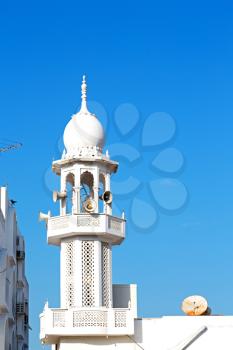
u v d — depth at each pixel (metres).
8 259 55.12
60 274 45.75
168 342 43.47
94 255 45.25
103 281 45.41
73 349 43.31
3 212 54.69
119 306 47.78
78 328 42.72
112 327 43.03
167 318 43.91
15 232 61.22
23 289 72.88
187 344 43.22
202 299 45.59
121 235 46.09
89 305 44.41
